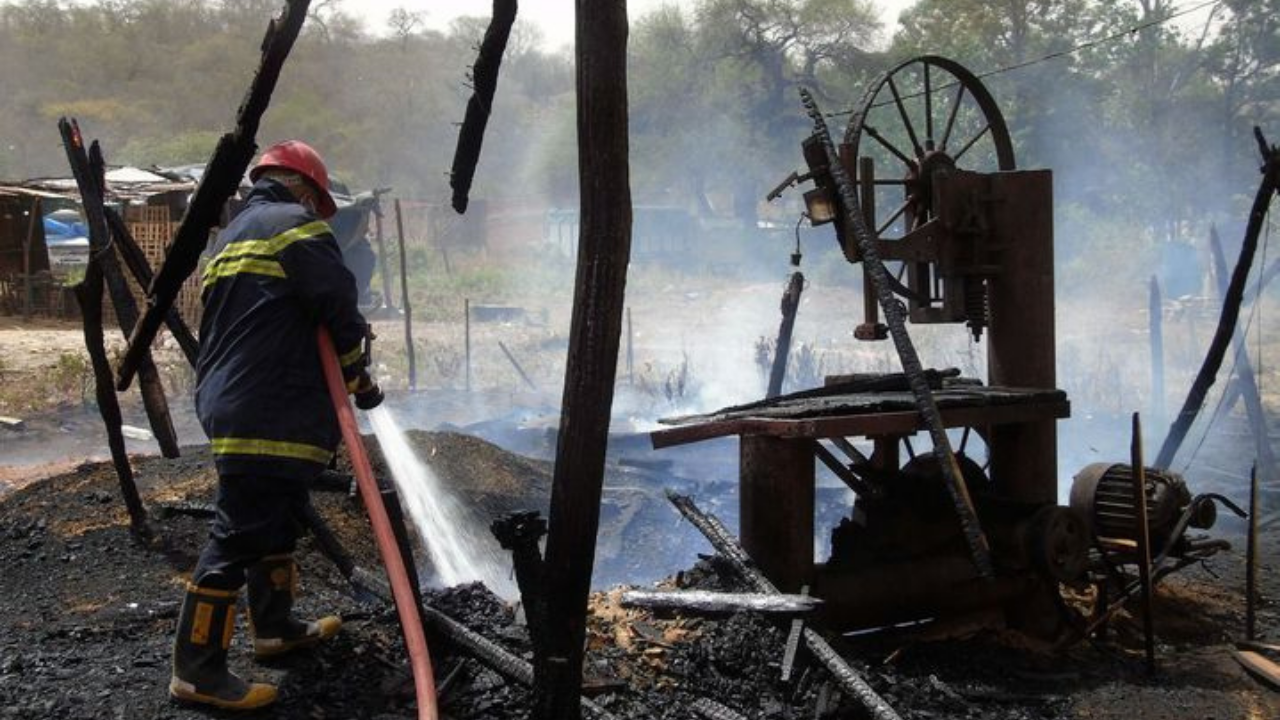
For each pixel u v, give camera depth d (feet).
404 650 14.30
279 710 12.81
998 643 17.31
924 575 16.84
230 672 13.55
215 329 12.69
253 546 12.66
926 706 14.83
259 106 14.11
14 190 82.12
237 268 12.55
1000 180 18.78
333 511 21.57
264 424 12.36
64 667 14.07
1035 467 18.60
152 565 19.39
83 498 22.16
